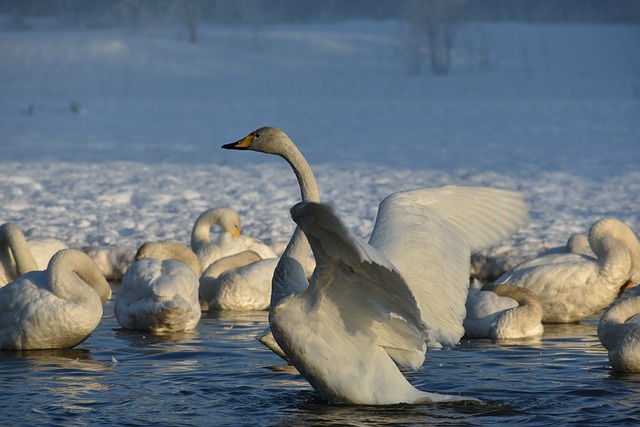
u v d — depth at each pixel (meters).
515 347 9.22
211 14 92.25
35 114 37.97
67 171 24.28
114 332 10.02
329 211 4.75
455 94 48.53
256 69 59.75
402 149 29.70
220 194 20.86
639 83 51.28
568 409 6.51
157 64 58.94
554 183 22.03
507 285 10.30
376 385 6.30
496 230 6.68
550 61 64.56
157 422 6.18
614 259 10.84
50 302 8.85
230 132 34.81
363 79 56.28
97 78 54.09
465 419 6.18
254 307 11.77
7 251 10.81
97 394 7.01
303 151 29.36
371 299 5.87
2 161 26.05
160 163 26.66
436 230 6.53
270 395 6.94
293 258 6.55
